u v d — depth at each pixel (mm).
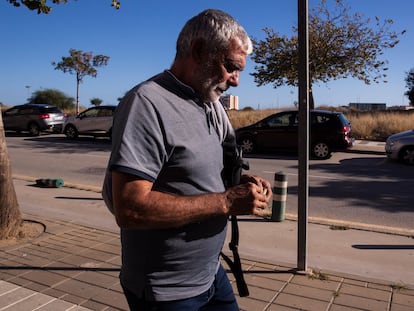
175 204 1563
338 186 9531
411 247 5020
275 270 4113
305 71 3795
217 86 1713
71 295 3527
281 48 22734
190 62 1706
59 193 7594
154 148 1582
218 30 1649
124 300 3457
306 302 3473
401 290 3729
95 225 5551
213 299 2018
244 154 15422
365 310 3352
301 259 4078
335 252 4805
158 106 1606
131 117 1570
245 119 24906
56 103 50562
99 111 19703
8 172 4926
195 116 1697
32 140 19797
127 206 1541
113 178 1576
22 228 5129
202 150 1693
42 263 4195
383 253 4797
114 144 1596
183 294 1758
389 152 13406
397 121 21281
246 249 4820
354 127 21062
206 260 1805
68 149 16188
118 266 4152
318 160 14164
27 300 3428
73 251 4551
